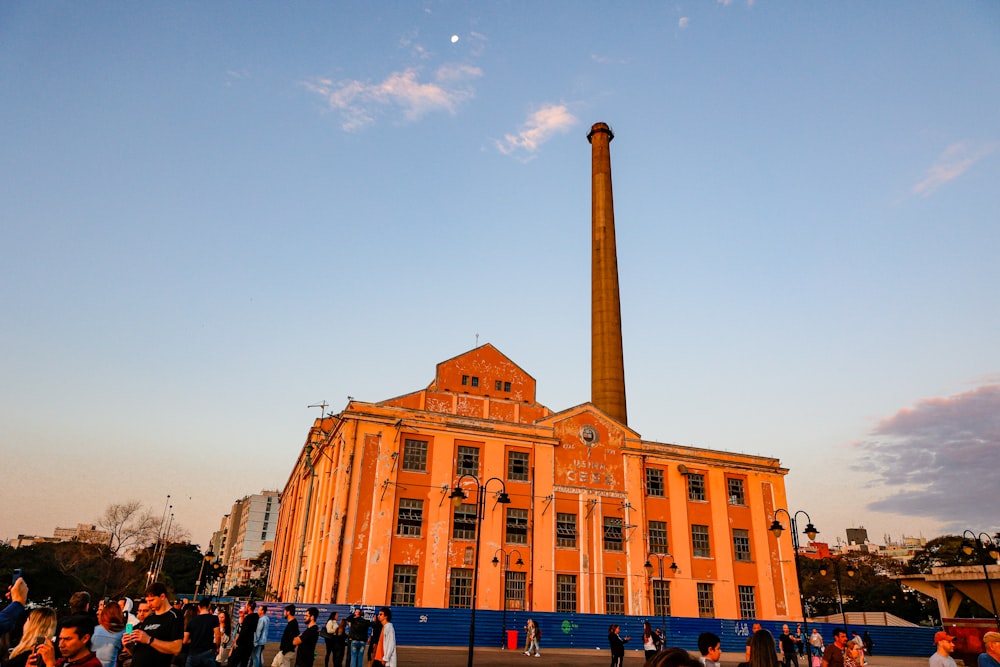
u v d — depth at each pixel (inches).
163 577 3125.0
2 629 346.3
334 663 786.2
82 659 277.7
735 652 1587.1
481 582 1524.4
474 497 1596.9
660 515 1795.0
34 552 2679.6
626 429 1855.3
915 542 6870.1
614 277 2490.2
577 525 1688.0
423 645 1331.2
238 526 6451.8
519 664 1073.5
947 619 1615.4
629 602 1657.2
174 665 545.3
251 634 597.0
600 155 2751.0
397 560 1476.4
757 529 1891.0
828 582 3398.1
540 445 1724.9
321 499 1680.6
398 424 1579.7
